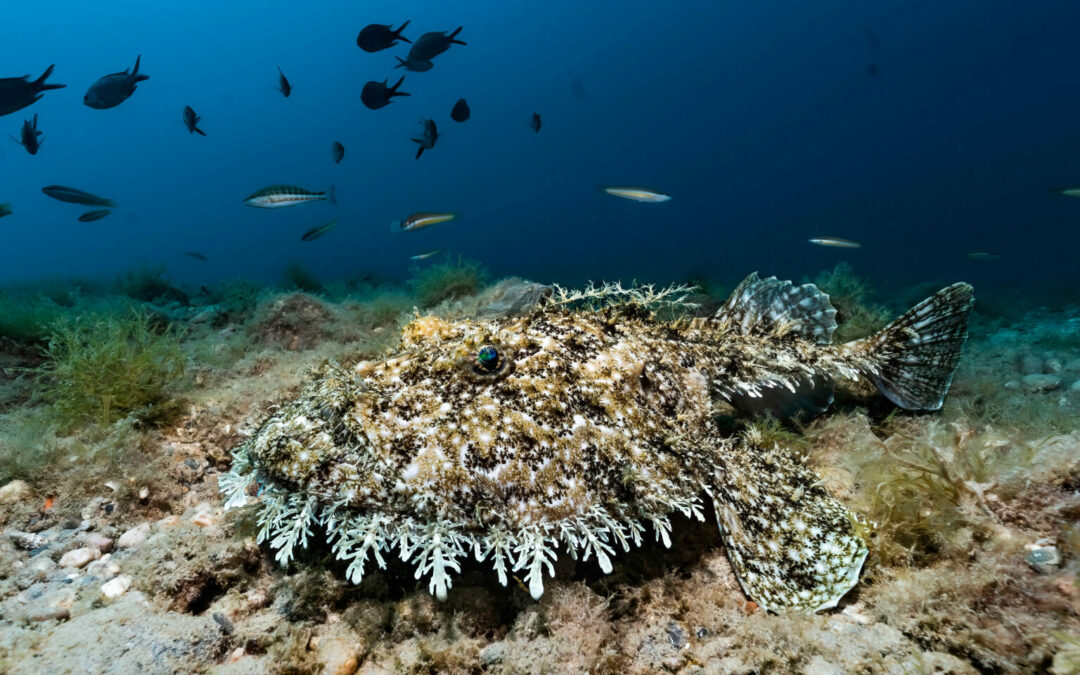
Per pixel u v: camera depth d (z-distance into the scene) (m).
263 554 0.40
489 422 0.37
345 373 0.38
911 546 0.40
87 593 0.37
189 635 0.33
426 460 0.35
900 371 0.67
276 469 0.35
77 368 0.59
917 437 0.58
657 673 0.34
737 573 0.40
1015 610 0.32
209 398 0.66
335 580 0.38
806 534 0.42
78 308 1.18
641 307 0.55
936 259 6.52
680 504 0.40
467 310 1.05
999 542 0.36
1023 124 14.34
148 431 0.58
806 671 0.33
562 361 0.42
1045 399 0.69
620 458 0.40
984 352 1.04
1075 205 11.12
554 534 0.36
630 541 0.44
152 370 0.63
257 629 0.35
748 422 0.59
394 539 0.33
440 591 0.31
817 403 0.65
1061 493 0.37
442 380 0.39
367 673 0.34
